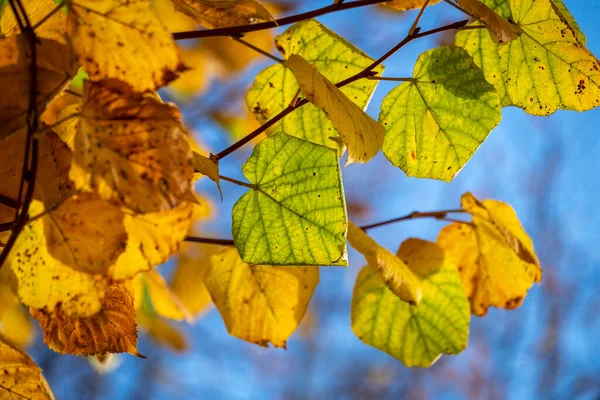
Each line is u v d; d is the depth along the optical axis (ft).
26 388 2.06
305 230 2.10
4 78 1.89
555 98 2.34
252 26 2.15
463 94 2.25
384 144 2.31
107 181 1.87
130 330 2.15
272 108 2.39
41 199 1.98
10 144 1.98
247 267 2.40
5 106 1.88
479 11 2.15
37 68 1.90
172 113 1.91
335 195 2.09
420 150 2.31
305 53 2.37
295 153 2.11
